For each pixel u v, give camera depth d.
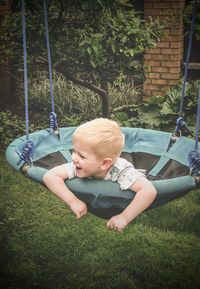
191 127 5.33
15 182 4.16
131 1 6.54
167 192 1.98
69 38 4.52
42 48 4.43
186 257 3.01
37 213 3.62
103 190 1.93
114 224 1.95
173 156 2.96
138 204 1.95
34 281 2.83
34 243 3.21
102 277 2.86
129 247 3.14
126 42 4.49
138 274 2.88
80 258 3.04
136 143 3.20
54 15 4.57
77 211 1.99
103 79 4.82
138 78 5.76
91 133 1.95
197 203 3.75
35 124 5.74
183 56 6.67
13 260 3.02
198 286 2.76
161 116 5.55
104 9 4.29
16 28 4.52
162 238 3.23
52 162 2.93
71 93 6.32
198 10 4.49
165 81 5.95
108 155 1.97
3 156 4.73
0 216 3.56
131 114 5.71
